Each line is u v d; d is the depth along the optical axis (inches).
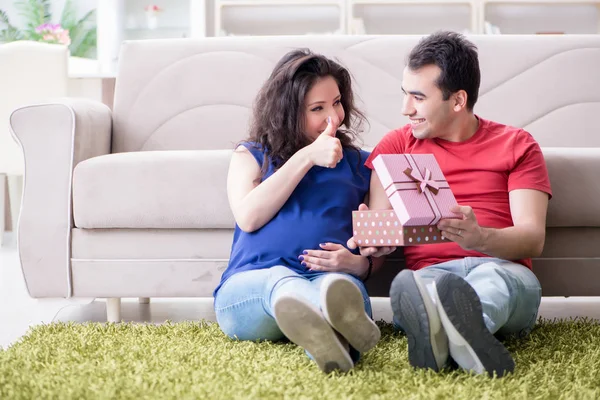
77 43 227.8
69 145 81.7
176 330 70.0
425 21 225.0
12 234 177.6
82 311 90.4
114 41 222.7
